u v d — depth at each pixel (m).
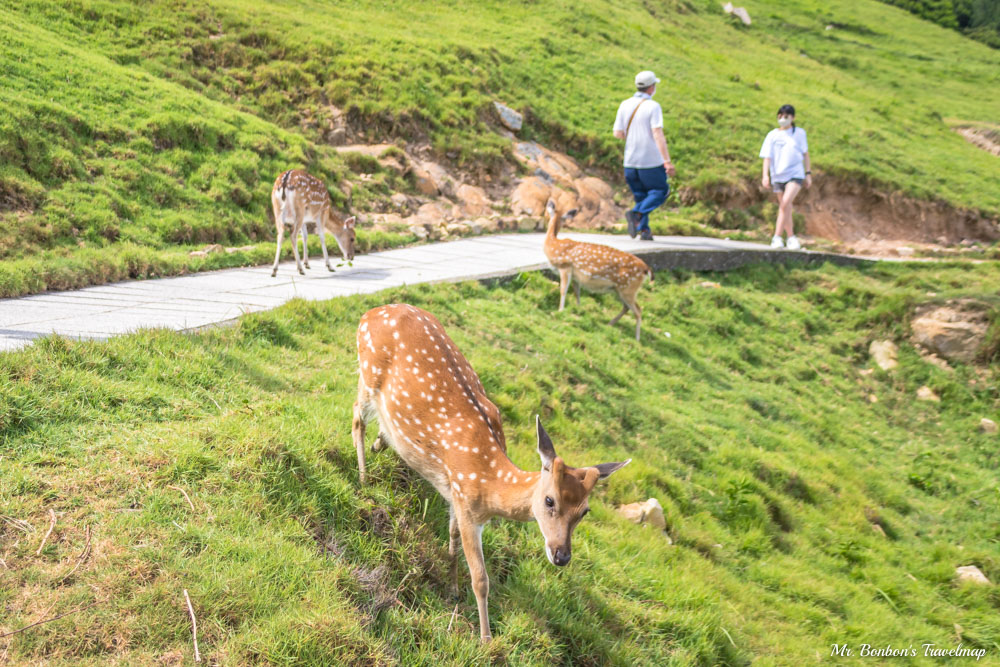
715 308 13.24
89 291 8.38
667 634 5.27
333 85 17.12
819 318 14.56
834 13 52.53
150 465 4.45
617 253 10.54
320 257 11.70
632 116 14.18
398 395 4.62
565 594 5.11
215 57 17.09
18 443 4.45
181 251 10.70
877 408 12.59
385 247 12.92
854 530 8.40
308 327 7.40
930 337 13.93
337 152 15.62
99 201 10.82
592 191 18.23
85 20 16.30
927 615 7.28
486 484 4.23
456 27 24.12
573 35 26.27
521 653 4.46
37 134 11.14
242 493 4.43
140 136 12.57
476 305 9.76
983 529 9.45
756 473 8.55
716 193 19.19
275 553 4.11
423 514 4.99
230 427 4.91
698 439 8.71
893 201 21.34
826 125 24.53
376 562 4.52
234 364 6.09
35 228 9.63
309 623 3.74
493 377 7.52
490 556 5.12
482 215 15.91
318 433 5.08
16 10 15.55
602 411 8.36
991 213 22.11
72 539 3.88
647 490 7.22
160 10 17.64
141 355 5.73
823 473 9.38
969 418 12.68
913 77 40.28
